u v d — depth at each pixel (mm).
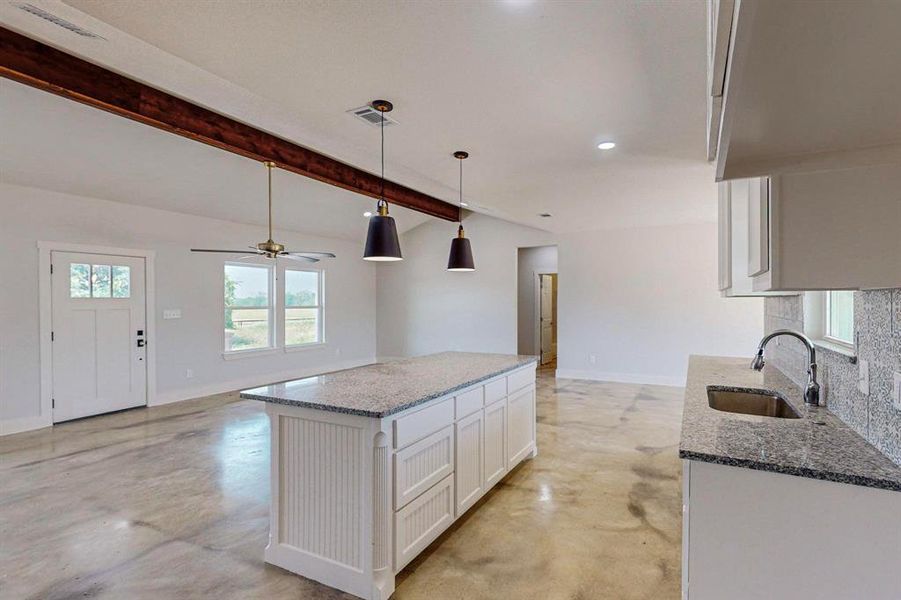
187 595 2127
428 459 2408
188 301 6305
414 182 4531
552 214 6211
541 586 2176
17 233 4770
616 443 4305
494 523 2783
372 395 2344
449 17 1830
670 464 3752
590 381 7449
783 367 2980
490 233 8539
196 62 2211
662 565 2334
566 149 3445
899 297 1291
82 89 3029
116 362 5566
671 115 2803
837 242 1156
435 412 2459
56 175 4758
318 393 2396
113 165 4824
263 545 2557
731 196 2373
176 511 2971
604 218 6496
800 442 1521
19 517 2877
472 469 2855
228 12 1797
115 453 4082
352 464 2121
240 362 6992
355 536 2115
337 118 2902
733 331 6691
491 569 2314
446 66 2229
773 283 1206
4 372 4672
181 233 6223
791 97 783
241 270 7148
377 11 1793
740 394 2467
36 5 1760
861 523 1249
